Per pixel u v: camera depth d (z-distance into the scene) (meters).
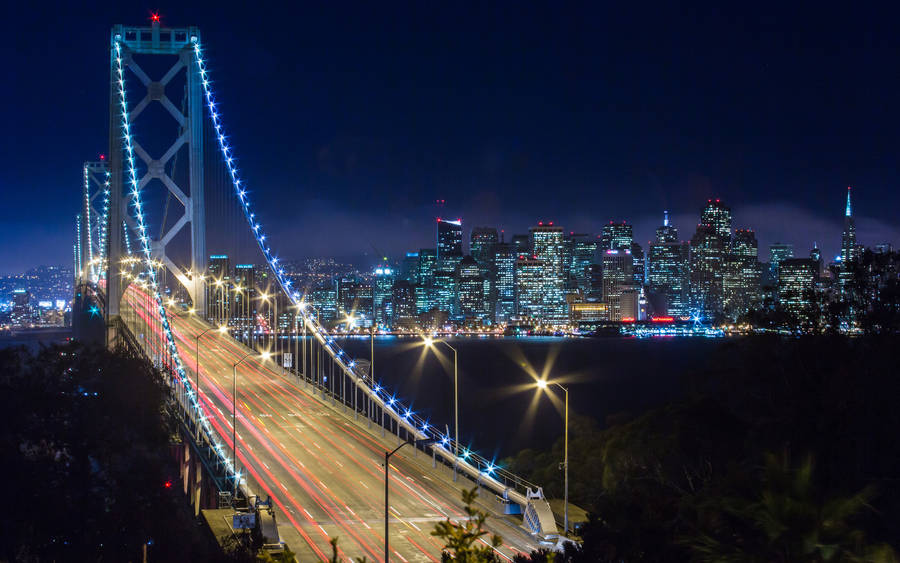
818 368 60.34
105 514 47.28
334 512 58.41
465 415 168.00
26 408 48.69
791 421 54.16
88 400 53.25
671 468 61.06
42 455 48.06
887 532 38.97
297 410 98.44
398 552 49.56
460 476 69.38
